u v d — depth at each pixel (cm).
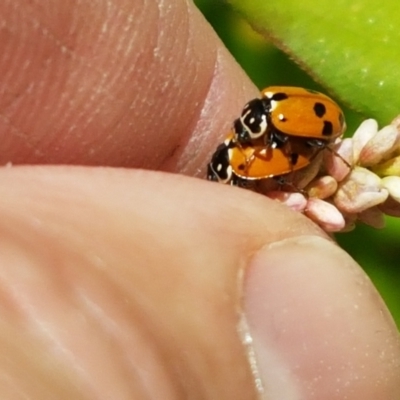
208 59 7
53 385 5
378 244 8
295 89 6
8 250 6
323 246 6
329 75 7
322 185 6
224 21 8
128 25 7
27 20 7
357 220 7
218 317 6
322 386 6
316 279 6
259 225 6
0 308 5
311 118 6
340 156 6
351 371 6
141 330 6
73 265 6
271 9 7
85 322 5
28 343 5
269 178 6
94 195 6
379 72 7
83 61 7
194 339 6
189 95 7
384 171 6
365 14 7
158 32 7
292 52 7
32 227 6
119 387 5
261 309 6
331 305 6
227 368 6
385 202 6
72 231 6
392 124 6
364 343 6
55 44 7
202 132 7
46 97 7
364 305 6
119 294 6
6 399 5
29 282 5
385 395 6
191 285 6
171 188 6
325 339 6
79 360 5
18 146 7
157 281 6
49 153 7
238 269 6
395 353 6
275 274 6
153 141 7
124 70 7
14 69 7
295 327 6
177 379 6
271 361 6
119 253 6
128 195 6
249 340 6
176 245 6
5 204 6
